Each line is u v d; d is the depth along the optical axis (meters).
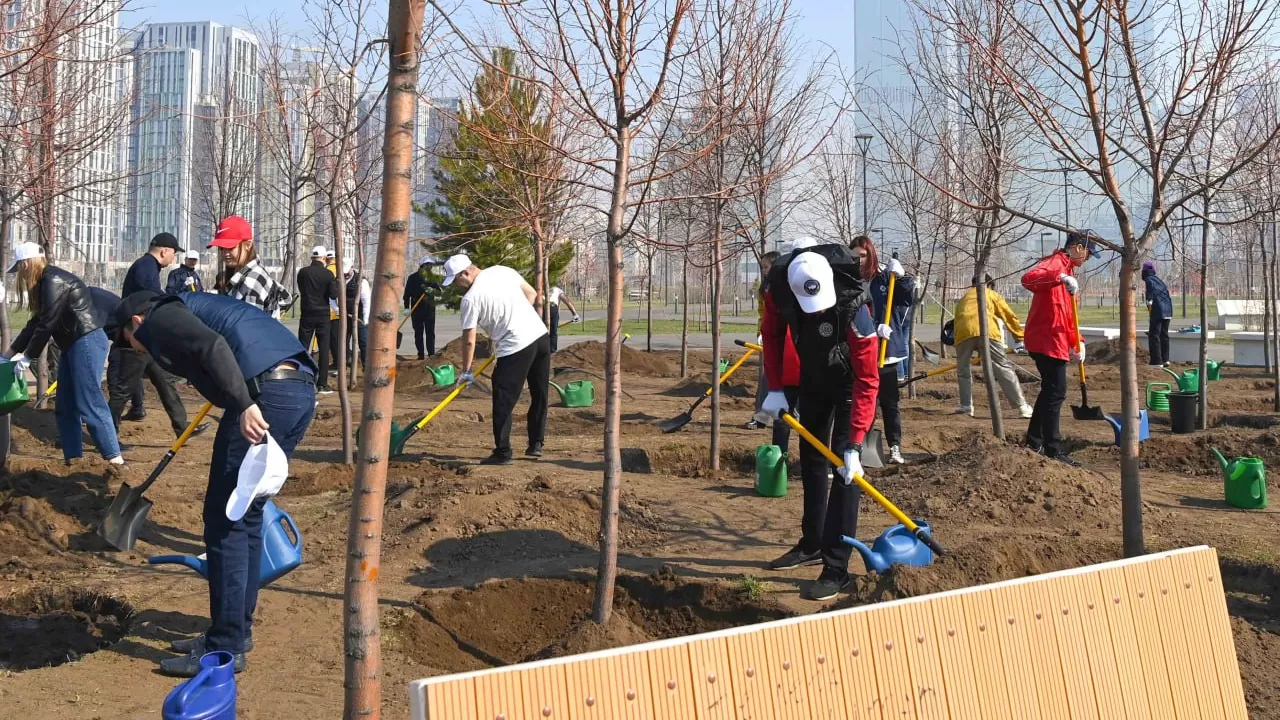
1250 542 6.32
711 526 7.00
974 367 16.42
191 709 3.60
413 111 3.00
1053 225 5.46
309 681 4.46
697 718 2.44
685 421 10.59
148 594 5.55
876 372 5.39
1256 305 23.55
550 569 5.99
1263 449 9.11
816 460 5.88
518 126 5.46
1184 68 5.21
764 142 8.95
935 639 2.76
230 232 7.65
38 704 4.07
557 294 13.66
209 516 4.54
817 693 2.58
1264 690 4.17
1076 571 3.04
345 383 8.41
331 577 5.91
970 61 7.52
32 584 5.64
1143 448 9.45
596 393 14.52
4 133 7.71
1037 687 2.88
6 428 7.19
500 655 5.35
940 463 7.91
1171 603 3.20
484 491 7.10
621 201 4.80
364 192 12.12
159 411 11.88
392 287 2.99
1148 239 5.24
